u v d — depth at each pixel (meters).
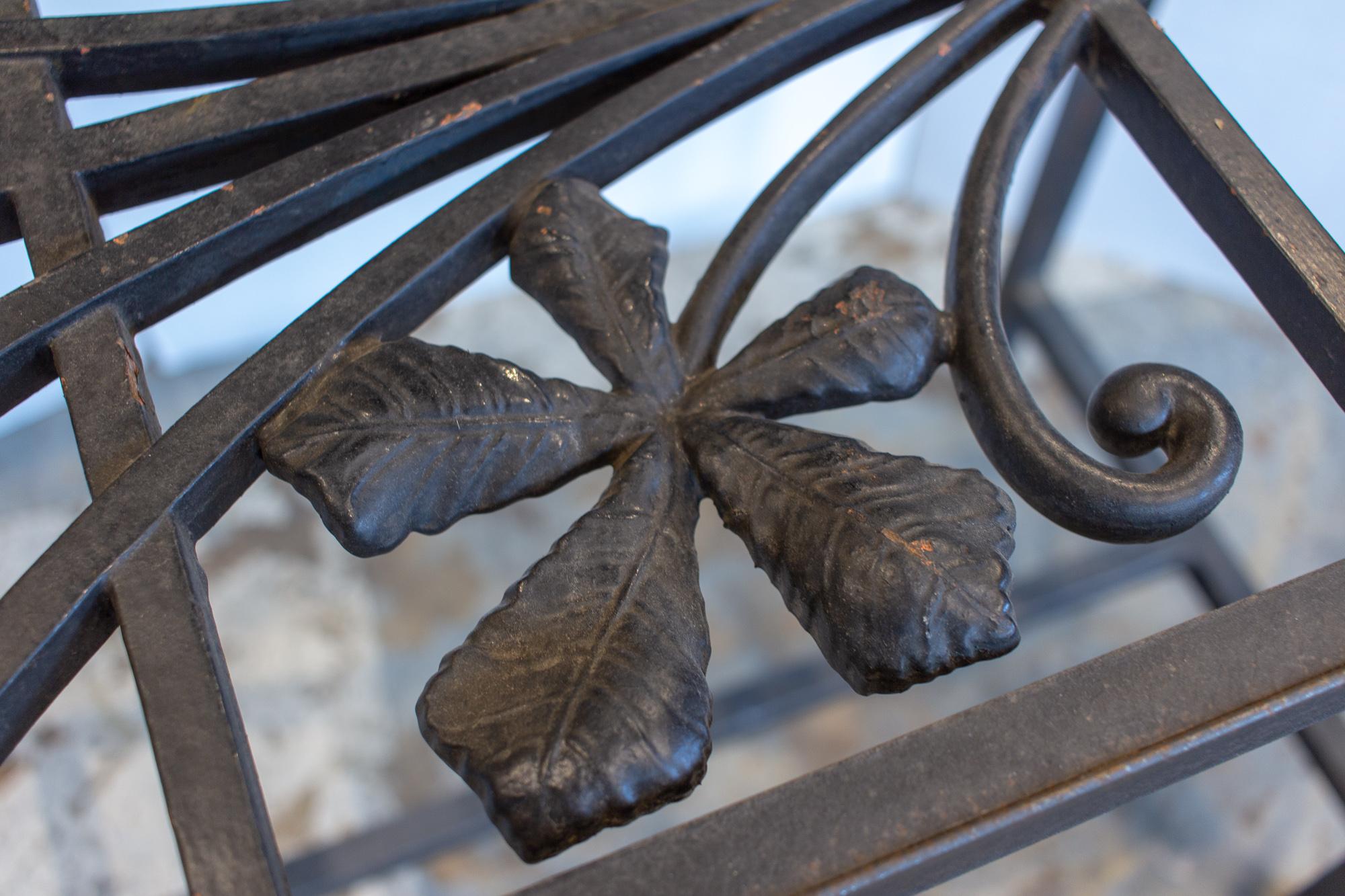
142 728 0.96
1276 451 1.18
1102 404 0.42
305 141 0.47
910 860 0.38
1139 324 1.27
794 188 0.46
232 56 0.47
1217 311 1.28
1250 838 0.97
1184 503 0.41
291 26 0.47
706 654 0.41
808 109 1.24
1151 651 0.40
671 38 0.47
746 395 0.44
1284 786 1.00
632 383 0.44
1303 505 1.15
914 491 0.42
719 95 0.47
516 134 0.47
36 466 1.09
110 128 0.45
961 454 1.18
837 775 0.39
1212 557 0.94
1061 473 0.42
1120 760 0.39
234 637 1.03
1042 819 0.39
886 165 1.35
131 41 0.46
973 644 0.40
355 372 0.42
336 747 0.99
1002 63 1.20
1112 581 0.96
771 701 0.95
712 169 1.25
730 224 1.32
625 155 0.47
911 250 1.35
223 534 1.08
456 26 0.48
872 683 0.41
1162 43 0.46
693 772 0.39
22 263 0.89
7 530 1.05
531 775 0.39
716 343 0.45
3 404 0.43
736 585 1.09
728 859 0.38
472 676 0.40
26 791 0.93
